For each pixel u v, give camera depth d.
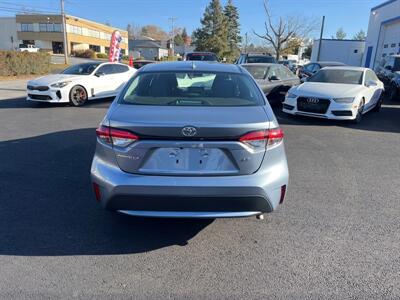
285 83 11.19
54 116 9.41
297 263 2.97
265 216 3.78
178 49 104.94
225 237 3.37
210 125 2.75
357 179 4.93
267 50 61.59
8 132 7.45
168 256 3.06
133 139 2.80
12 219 3.64
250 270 2.87
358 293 2.61
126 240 3.29
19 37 75.81
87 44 80.88
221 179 2.82
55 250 3.11
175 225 3.57
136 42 99.31
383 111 11.39
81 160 5.56
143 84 3.60
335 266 2.93
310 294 2.60
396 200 4.25
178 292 2.61
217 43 71.62
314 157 5.94
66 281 2.71
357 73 9.84
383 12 25.53
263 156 2.89
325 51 33.47
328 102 8.48
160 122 2.78
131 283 2.70
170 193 2.80
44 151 6.04
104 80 12.04
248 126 2.81
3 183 4.57
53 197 4.18
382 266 2.94
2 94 14.05
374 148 6.62
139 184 2.80
